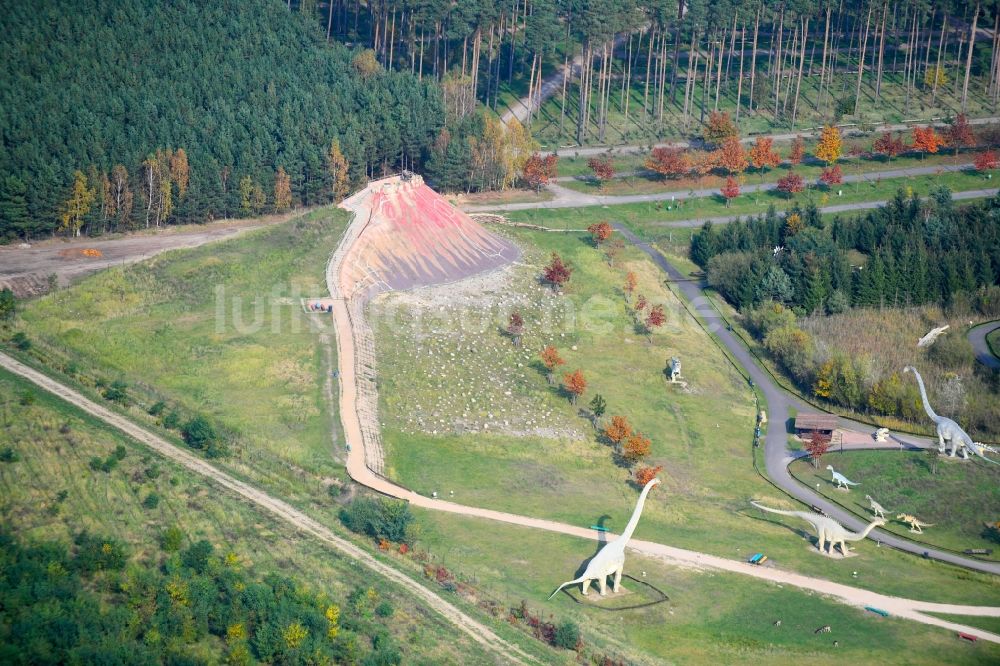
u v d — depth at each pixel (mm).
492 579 172500
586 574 170625
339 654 144625
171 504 172125
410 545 176875
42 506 165875
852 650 163500
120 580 150500
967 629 171250
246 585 153000
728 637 164375
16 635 135375
